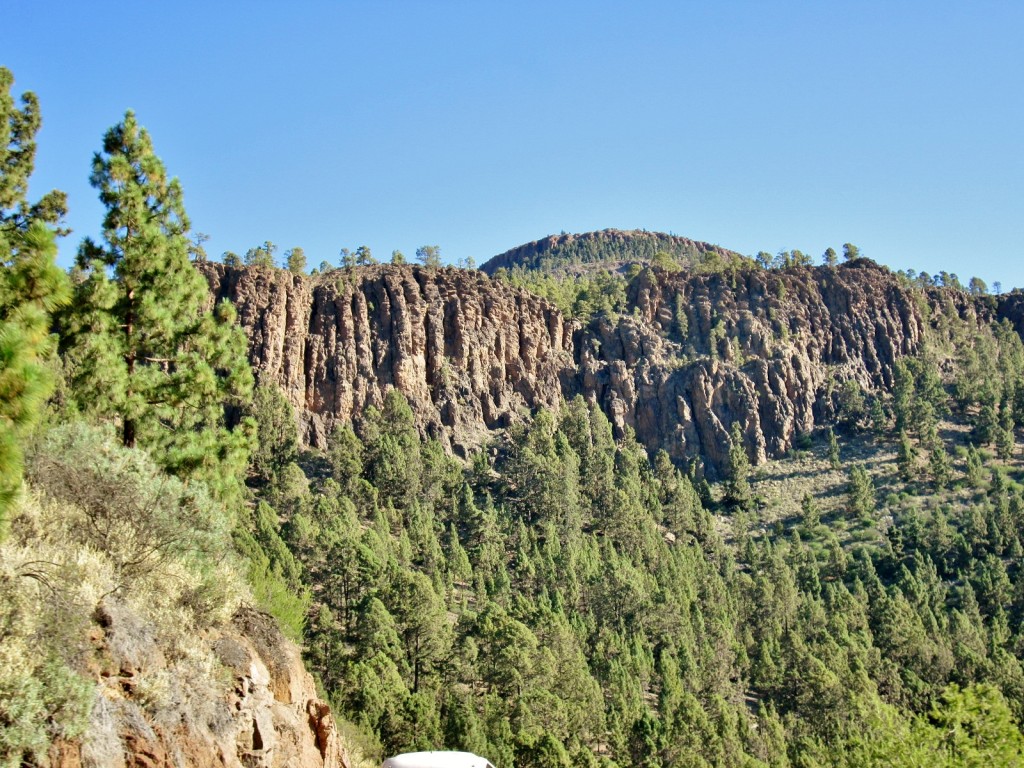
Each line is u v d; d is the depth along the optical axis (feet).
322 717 71.20
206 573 70.03
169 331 110.01
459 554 374.02
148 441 105.91
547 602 338.13
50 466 68.39
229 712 59.52
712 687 296.10
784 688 309.63
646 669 303.07
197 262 629.92
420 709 204.44
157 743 52.31
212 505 81.05
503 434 609.42
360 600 277.64
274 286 621.31
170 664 58.54
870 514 534.78
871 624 377.30
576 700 255.50
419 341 640.99
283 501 405.59
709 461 641.40
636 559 433.07
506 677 251.80
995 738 98.43
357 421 583.58
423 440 579.89
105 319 103.24
